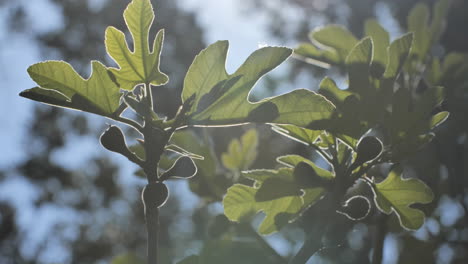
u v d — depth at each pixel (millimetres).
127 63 1247
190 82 1234
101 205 4449
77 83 1232
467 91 1773
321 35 1691
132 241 4160
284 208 1311
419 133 1312
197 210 1605
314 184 1287
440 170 1812
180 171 1209
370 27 1567
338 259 1645
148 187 1184
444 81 1747
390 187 1344
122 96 1231
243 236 1463
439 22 1688
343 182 1283
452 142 1812
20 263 4316
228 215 1324
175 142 1567
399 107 1316
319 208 1272
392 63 1341
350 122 1268
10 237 4348
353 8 6297
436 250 1756
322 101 1247
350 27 6371
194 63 1235
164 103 5719
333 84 1323
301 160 1316
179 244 2695
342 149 1304
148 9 1256
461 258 1761
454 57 1753
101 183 4477
